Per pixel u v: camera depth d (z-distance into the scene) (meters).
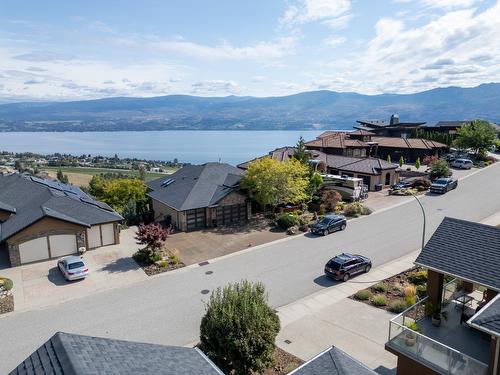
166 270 28.17
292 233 35.75
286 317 21.28
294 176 41.81
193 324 20.98
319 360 12.75
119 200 44.31
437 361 13.45
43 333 20.23
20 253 29.28
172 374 9.67
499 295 13.24
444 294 17.30
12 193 39.09
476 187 49.75
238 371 14.97
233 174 43.94
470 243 16.30
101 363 8.75
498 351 11.77
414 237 33.91
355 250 31.42
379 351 17.84
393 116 96.50
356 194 46.50
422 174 58.41
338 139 73.12
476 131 67.44
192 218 37.97
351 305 22.50
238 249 32.25
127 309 22.64
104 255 31.25
